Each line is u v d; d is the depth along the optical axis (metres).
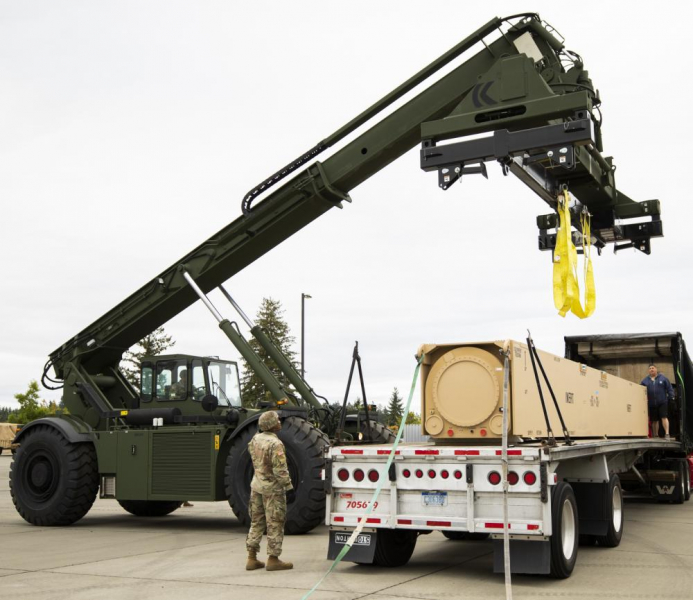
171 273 12.84
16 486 12.45
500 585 6.81
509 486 6.82
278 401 11.54
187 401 12.35
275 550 7.61
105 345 13.45
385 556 7.63
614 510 9.16
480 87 8.89
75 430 12.33
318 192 11.55
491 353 7.57
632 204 10.62
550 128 8.15
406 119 10.82
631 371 15.93
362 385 8.80
